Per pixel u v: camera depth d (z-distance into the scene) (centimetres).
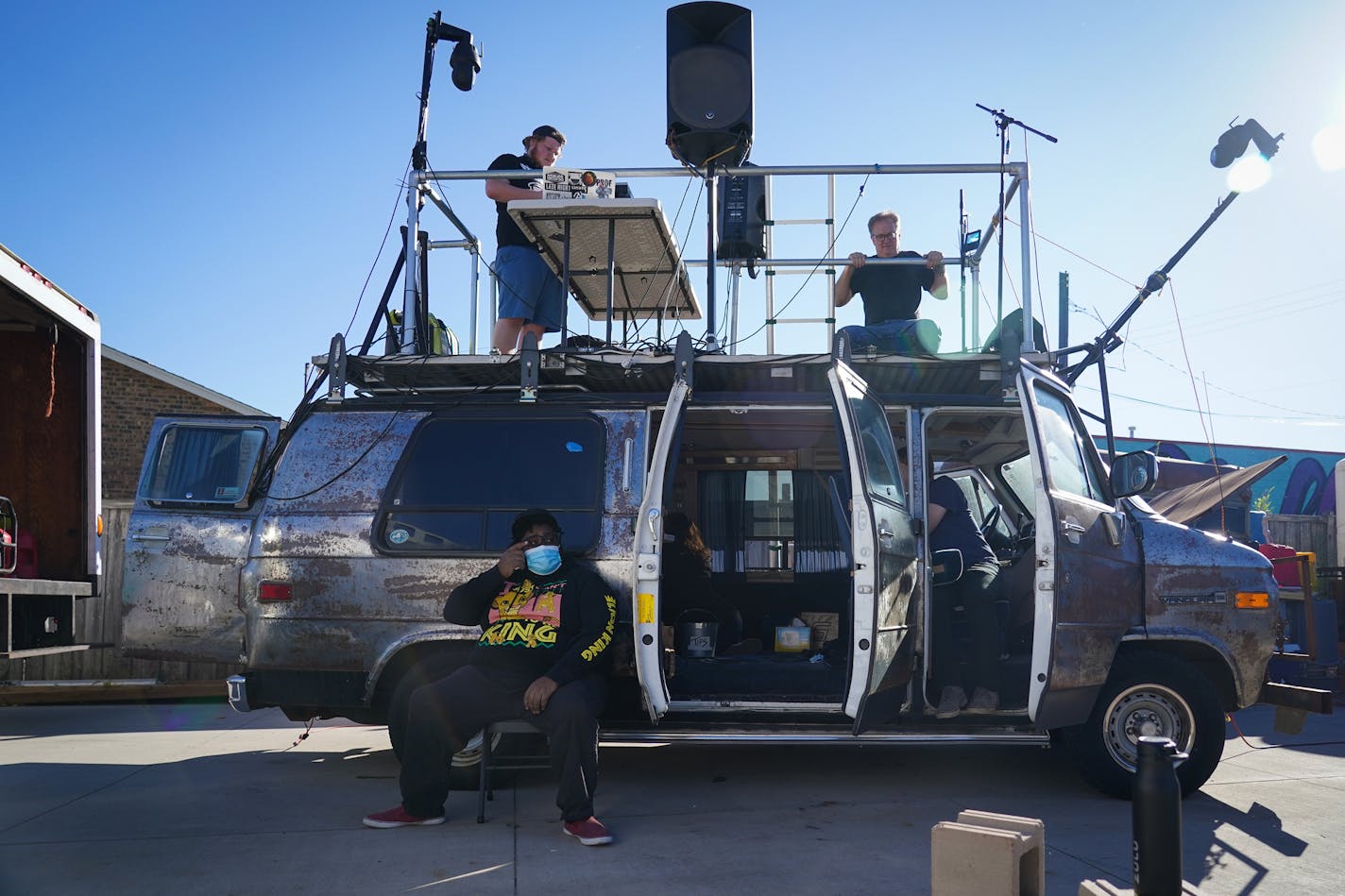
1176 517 1002
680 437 547
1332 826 488
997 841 286
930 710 557
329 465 567
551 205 633
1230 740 750
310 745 730
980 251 744
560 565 501
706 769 626
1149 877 273
